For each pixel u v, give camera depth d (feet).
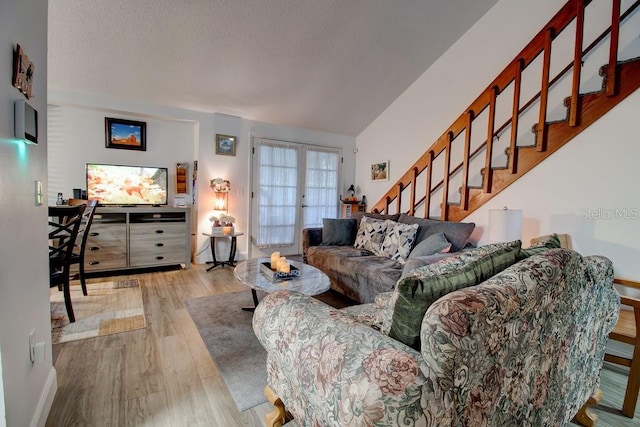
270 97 13.82
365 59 12.38
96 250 11.93
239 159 15.40
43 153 4.88
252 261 9.71
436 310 2.66
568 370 4.24
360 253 11.31
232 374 6.13
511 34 10.80
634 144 7.82
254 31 10.12
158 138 14.55
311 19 10.07
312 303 4.04
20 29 3.89
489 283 3.09
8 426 3.46
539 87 10.24
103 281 11.74
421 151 14.20
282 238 16.88
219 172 14.89
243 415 5.06
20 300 3.88
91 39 9.61
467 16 11.44
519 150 10.02
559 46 9.73
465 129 11.67
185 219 13.64
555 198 9.29
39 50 4.64
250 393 5.59
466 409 2.69
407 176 14.35
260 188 16.06
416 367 2.57
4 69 3.39
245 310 9.25
